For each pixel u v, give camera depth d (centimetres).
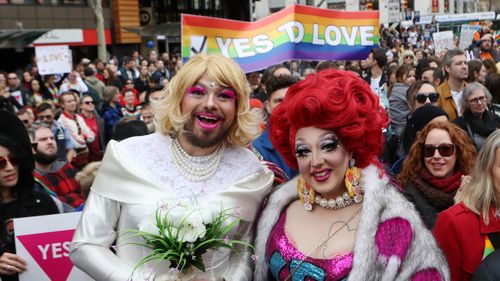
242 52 502
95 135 737
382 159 495
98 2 1919
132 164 233
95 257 224
